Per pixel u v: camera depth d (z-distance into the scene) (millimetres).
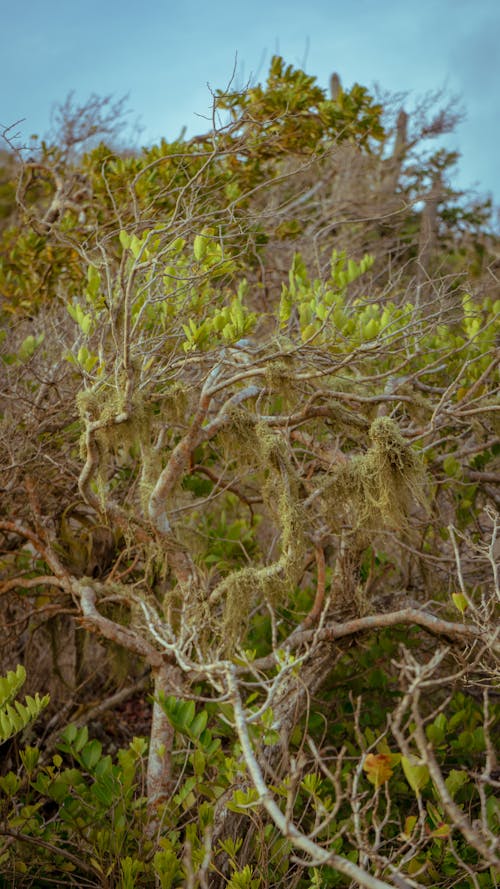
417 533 4117
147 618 2691
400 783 3834
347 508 3547
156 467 3770
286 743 2920
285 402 3412
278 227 6258
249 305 6070
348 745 4039
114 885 3088
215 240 3703
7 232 7031
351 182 9047
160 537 3650
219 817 3078
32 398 4301
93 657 5531
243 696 4199
